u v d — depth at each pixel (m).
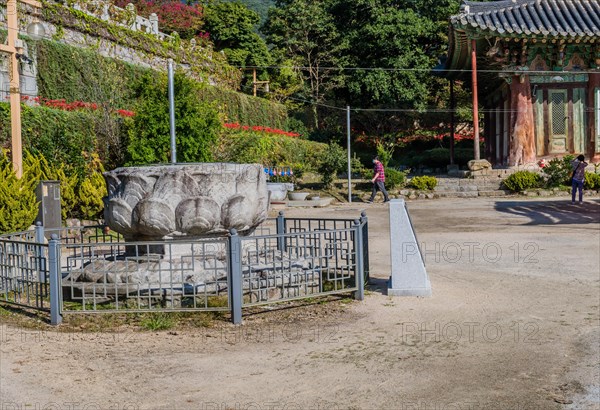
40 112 15.05
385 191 23.17
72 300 7.46
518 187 24.44
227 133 21.81
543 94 27.58
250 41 40.47
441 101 38.81
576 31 25.09
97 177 15.05
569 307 7.07
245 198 7.43
